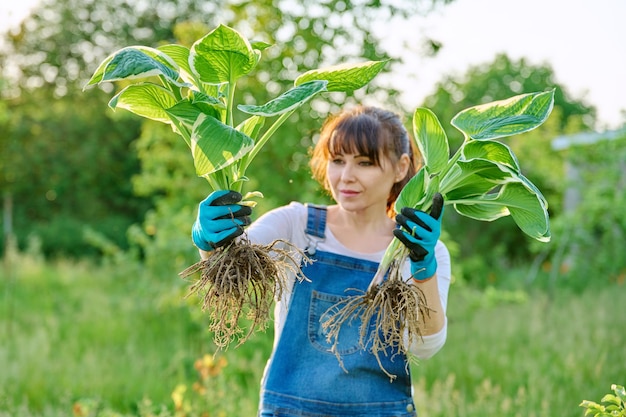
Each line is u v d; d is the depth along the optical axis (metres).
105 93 21.27
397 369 2.37
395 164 2.41
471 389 5.38
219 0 25.77
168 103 2.17
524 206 2.21
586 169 10.84
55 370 5.46
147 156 8.45
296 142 7.07
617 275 10.60
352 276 2.39
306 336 2.37
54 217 19.16
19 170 19.48
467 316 7.60
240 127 2.19
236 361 5.51
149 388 5.15
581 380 5.27
